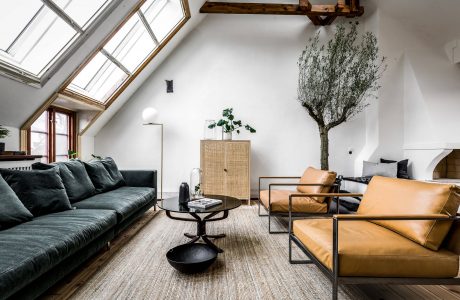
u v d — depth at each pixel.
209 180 4.41
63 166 2.71
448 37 4.25
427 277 1.46
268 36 4.98
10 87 2.61
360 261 1.43
